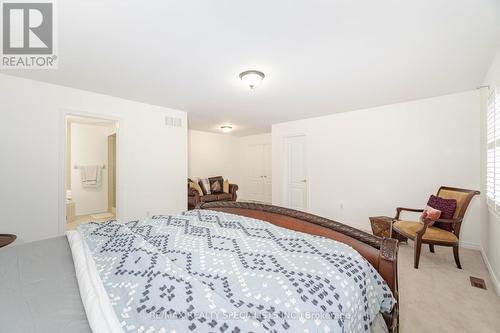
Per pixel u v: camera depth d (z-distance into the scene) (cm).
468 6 142
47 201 274
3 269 109
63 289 93
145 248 115
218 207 223
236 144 741
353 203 411
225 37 177
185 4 140
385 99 341
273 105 376
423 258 266
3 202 249
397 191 363
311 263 99
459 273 231
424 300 186
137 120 357
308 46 190
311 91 304
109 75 252
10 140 252
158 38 179
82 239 142
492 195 226
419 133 342
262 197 686
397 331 113
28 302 84
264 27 165
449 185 318
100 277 95
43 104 271
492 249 225
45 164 273
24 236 260
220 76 254
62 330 69
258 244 122
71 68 233
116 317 70
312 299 77
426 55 206
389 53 202
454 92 309
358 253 114
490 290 201
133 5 141
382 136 377
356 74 248
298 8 145
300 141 501
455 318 165
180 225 162
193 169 628
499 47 191
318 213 459
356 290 88
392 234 297
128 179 348
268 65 225
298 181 505
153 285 83
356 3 140
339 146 429
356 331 83
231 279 88
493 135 220
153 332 64
